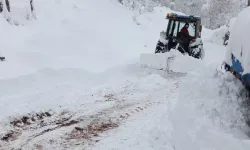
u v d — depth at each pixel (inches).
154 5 989.2
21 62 363.3
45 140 184.2
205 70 220.4
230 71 194.7
